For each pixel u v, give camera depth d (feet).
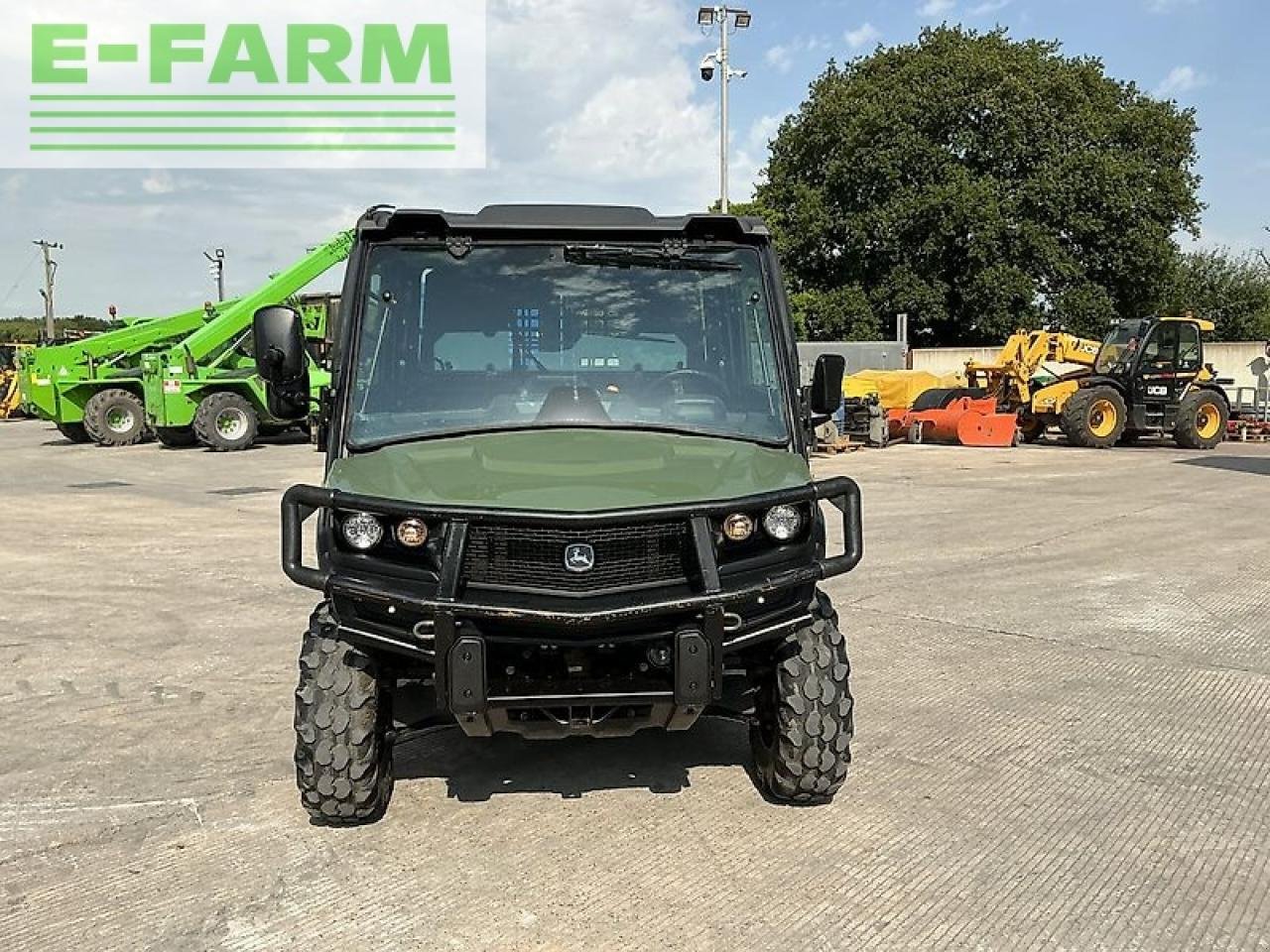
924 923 11.67
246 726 18.33
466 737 17.53
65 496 50.14
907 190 131.95
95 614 26.63
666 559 12.69
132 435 80.18
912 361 128.26
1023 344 79.51
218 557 34.24
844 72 146.00
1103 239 130.93
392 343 14.93
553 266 15.20
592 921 11.74
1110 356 77.15
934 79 134.41
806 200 138.62
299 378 14.87
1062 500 46.44
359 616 13.07
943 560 32.63
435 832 14.02
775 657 14.35
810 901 12.14
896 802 14.87
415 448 14.16
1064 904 12.07
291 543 12.76
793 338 15.61
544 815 14.51
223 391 75.05
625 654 12.73
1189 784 15.48
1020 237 129.08
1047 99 133.08
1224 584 29.17
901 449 73.10
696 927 11.60
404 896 12.32
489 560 12.53
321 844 13.70
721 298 15.42
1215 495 48.03
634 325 15.24
